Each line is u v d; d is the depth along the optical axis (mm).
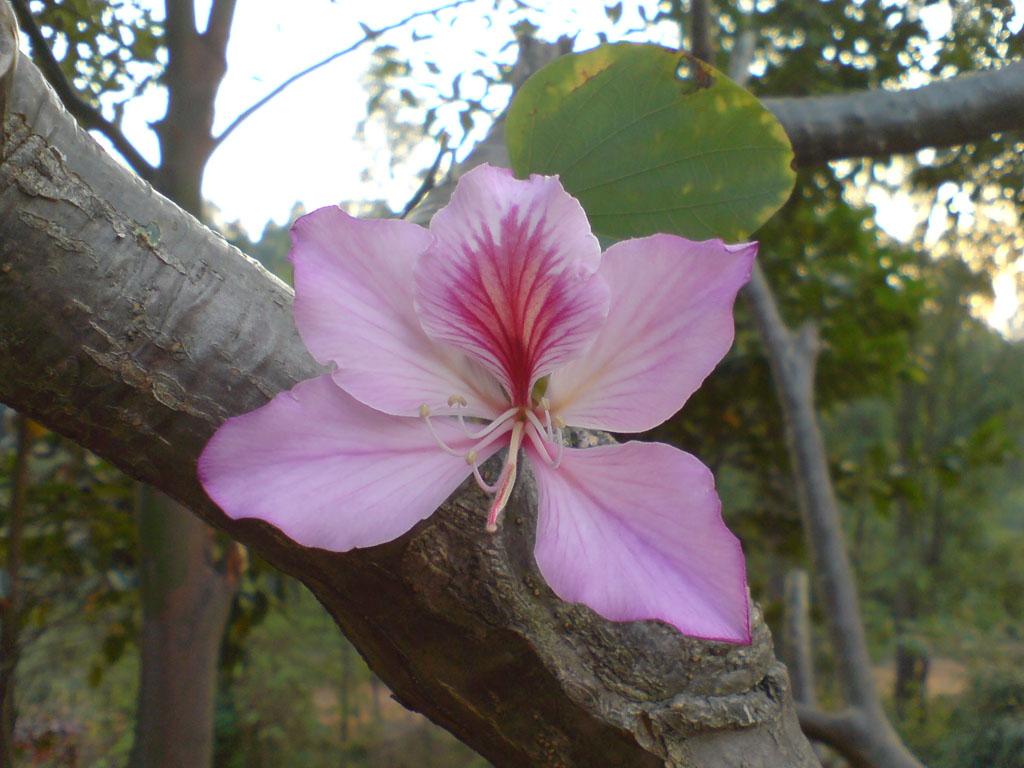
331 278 159
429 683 193
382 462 158
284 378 179
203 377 176
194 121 576
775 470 1248
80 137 172
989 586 2926
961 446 1158
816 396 1216
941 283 2668
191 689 584
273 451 153
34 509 855
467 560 180
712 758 192
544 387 172
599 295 162
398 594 183
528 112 197
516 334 169
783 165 192
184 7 574
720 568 146
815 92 1036
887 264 1202
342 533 152
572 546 154
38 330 168
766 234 1091
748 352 1088
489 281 165
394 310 164
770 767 194
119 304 172
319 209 159
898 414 3123
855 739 528
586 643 186
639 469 156
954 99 374
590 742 190
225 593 610
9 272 165
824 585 591
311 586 192
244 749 2123
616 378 164
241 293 181
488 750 202
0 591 864
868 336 1160
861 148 378
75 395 173
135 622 889
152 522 586
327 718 2799
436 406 164
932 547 3096
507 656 186
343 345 157
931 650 2523
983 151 887
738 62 482
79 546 916
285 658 2350
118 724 1718
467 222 162
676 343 160
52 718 1234
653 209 197
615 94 193
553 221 162
